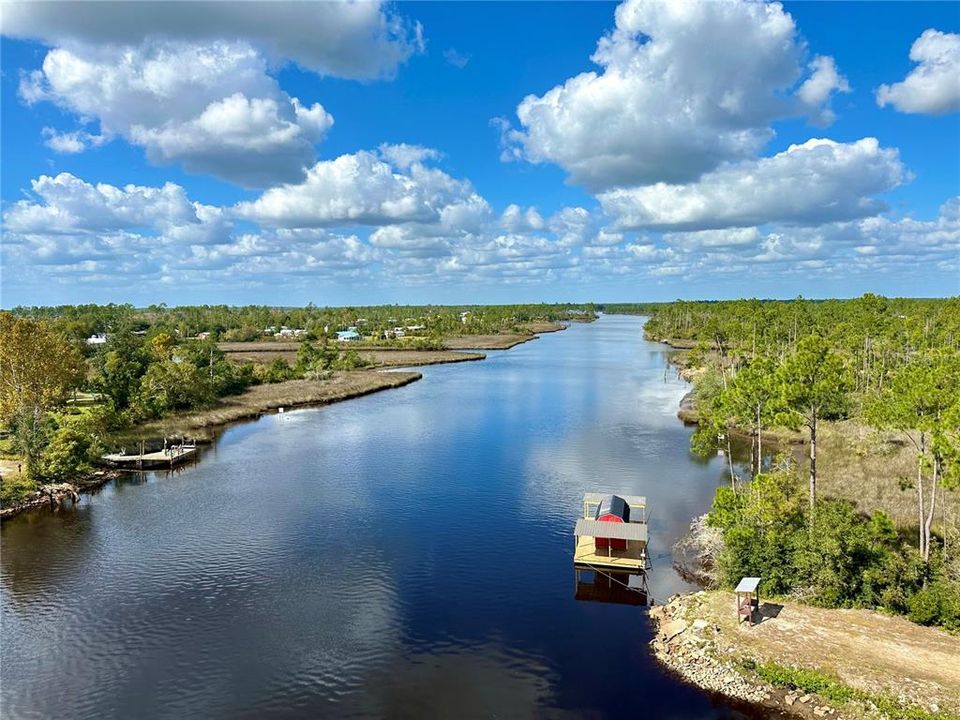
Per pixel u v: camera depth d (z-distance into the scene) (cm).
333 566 4519
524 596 4059
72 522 5456
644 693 3038
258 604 3984
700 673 3134
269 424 9769
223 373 12544
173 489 6400
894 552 3800
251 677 3222
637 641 3516
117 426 8456
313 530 5209
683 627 3509
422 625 3712
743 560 3903
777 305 15675
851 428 7625
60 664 3356
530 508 5681
